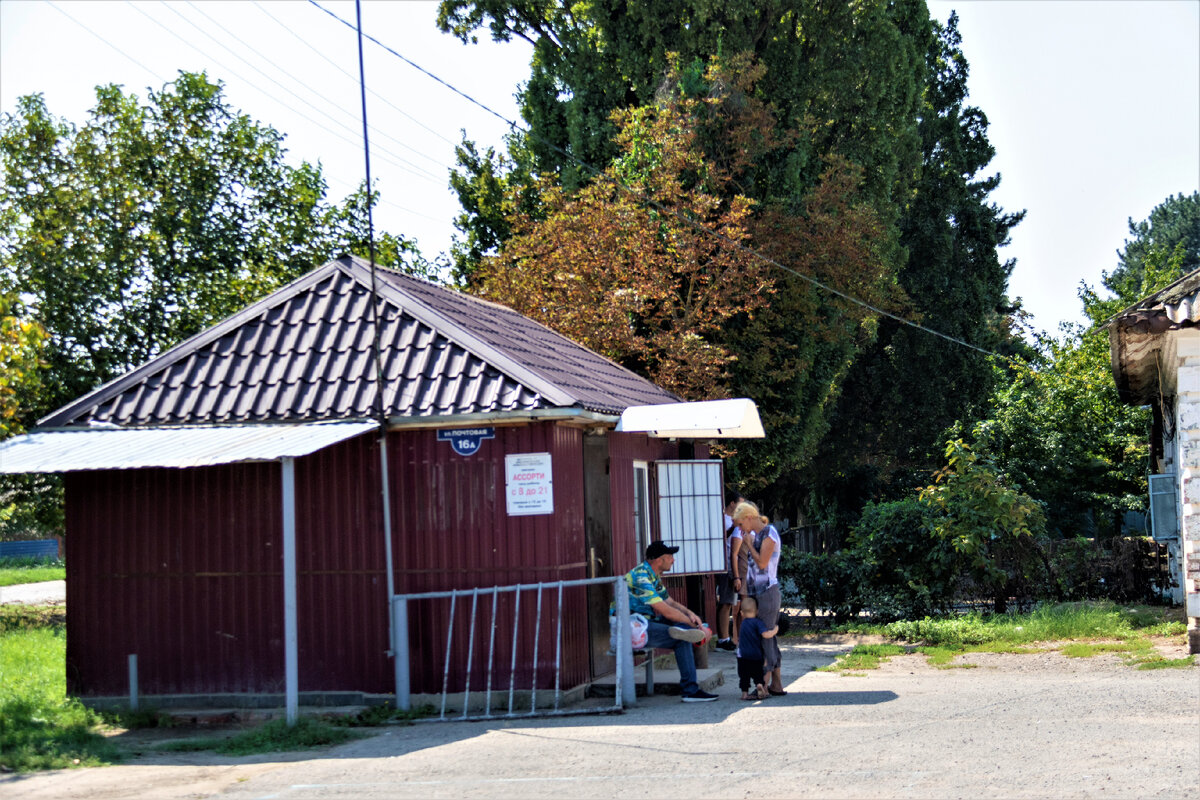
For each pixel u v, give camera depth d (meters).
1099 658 12.14
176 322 22.66
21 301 20.55
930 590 17.16
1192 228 64.00
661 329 22.58
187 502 10.84
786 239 23.69
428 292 12.78
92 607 10.92
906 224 36.22
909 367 36.03
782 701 9.88
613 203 23.33
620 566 11.78
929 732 7.98
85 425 10.77
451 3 30.72
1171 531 16.31
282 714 10.06
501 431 10.24
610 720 9.20
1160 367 15.37
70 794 6.75
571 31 28.56
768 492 36.47
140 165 23.45
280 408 10.52
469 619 10.18
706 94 23.83
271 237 24.89
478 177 32.78
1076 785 6.23
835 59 27.11
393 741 8.67
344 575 10.48
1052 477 23.62
